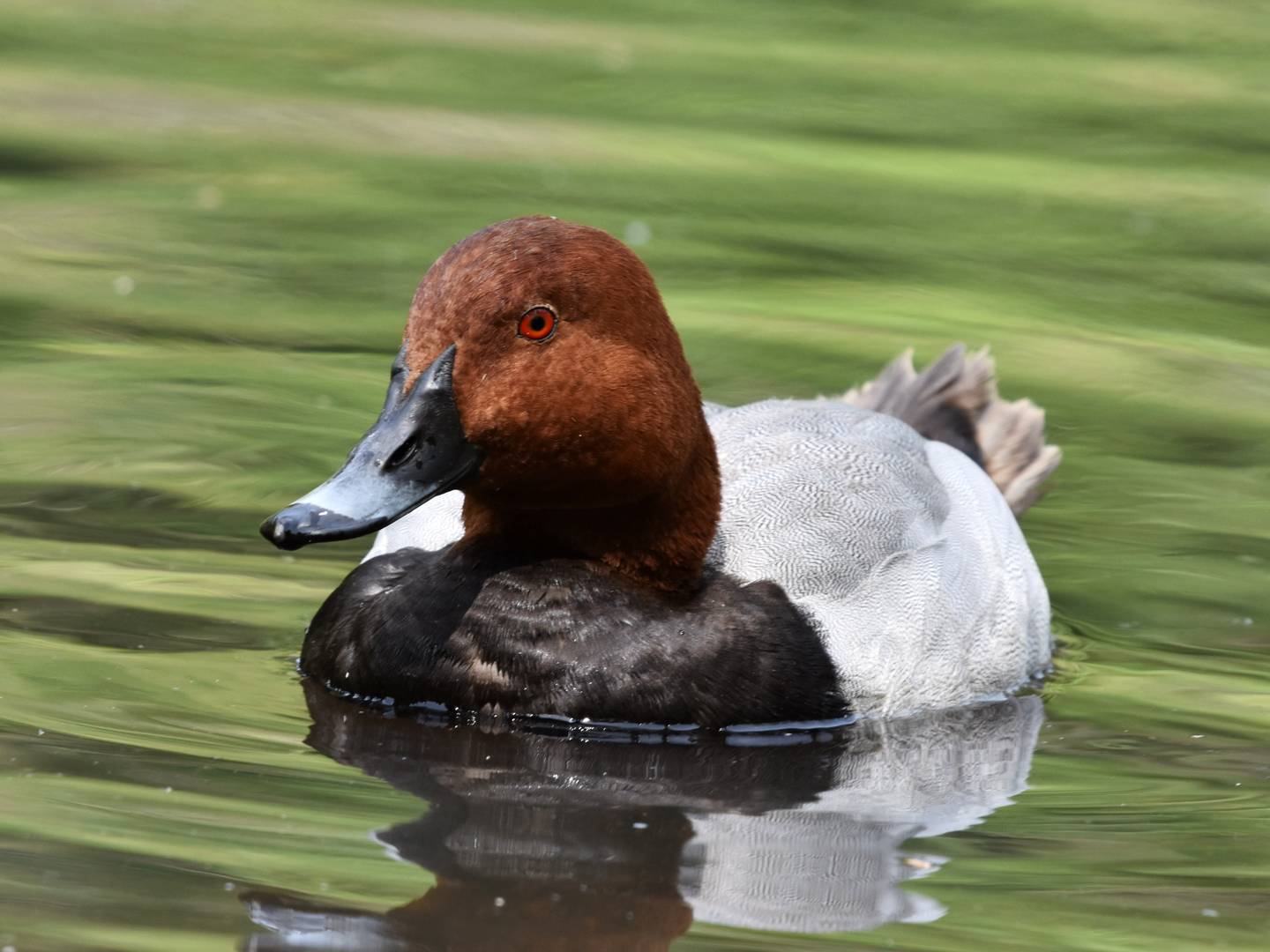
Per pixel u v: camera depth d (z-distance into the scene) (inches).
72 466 494.3
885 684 389.4
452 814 326.3
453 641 372.8
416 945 276.2
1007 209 729.6
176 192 717.9
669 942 281.9
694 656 372.2
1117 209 732.7
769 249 680.4
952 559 417.1
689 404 374.0
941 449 463.5
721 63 877.8
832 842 323.0
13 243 661.3
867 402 514.9
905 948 282.4
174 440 514.9
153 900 284.8
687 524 380.5
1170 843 326.0
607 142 782.5
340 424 530.9
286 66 864.9
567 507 371.9
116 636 401.4
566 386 357.4
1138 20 950.4
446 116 803.4
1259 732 385.7
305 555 453.7
